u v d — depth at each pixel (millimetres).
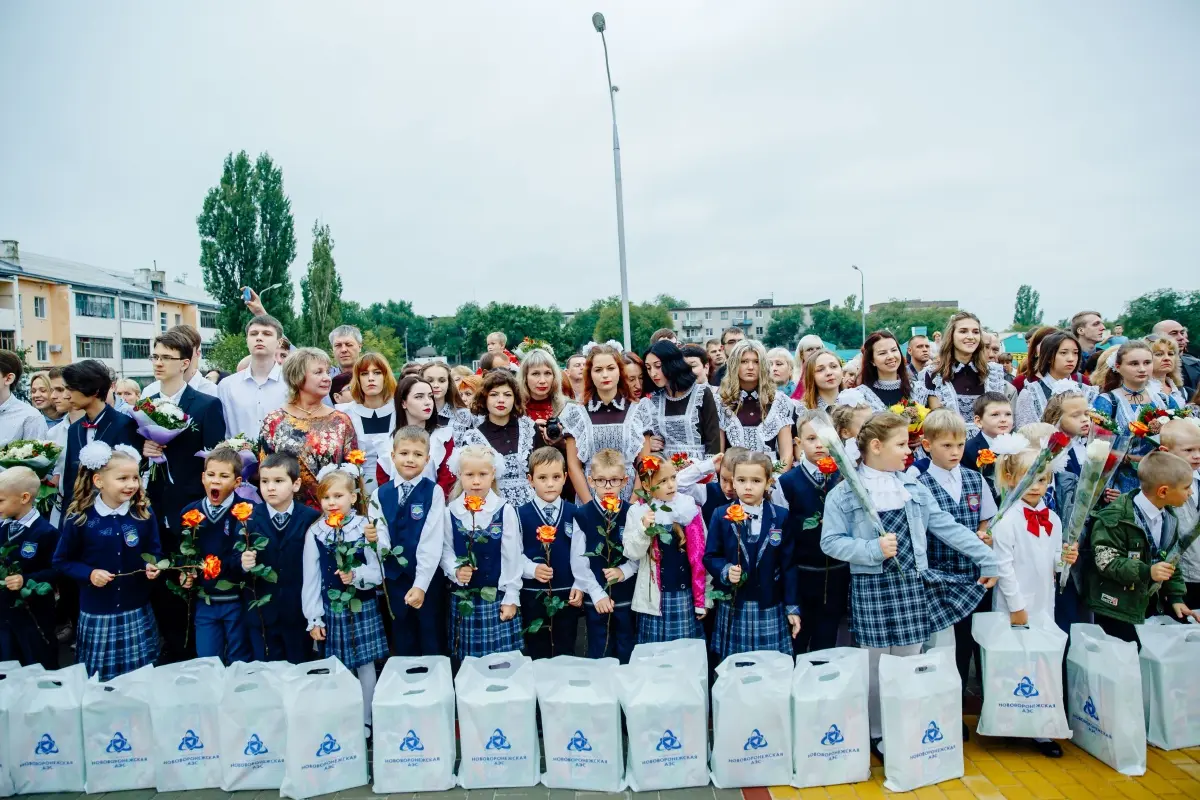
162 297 56062
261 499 4164
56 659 4363
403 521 4078
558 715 3445
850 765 3445
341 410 4984
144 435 4531
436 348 109188
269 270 45781
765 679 3449
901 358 5637
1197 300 26812
